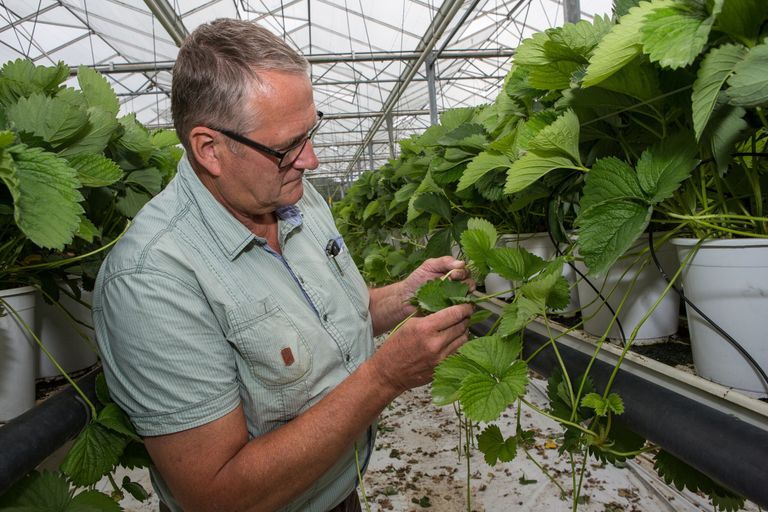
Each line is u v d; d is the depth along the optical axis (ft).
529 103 2.88
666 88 1.90
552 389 2.41
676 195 2.12
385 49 25.50
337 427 2.52
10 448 2.13
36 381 3.68
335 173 71.10
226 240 2.72
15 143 2.42
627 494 5.25
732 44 1.57
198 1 19.97
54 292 3.34
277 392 2.77
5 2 20.22
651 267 2.47
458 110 4.37
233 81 2.39
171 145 5.03
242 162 2.55
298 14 23.61
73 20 22.35
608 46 1.63
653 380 2.35
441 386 2.00
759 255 1.75
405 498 5.70
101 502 2.46
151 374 2.42
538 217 3.90
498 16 21.74
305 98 2.59
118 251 2.59
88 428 2.71
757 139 2.09
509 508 5.29
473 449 6.48
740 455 1.51
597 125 2.35
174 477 2.52
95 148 3.09
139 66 25.02
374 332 3.98
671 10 1.57
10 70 3.13
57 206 2.29
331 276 3.29
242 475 2.45
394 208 6.75
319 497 3.18
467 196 3.70
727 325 1.86
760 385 1.82
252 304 2.64
